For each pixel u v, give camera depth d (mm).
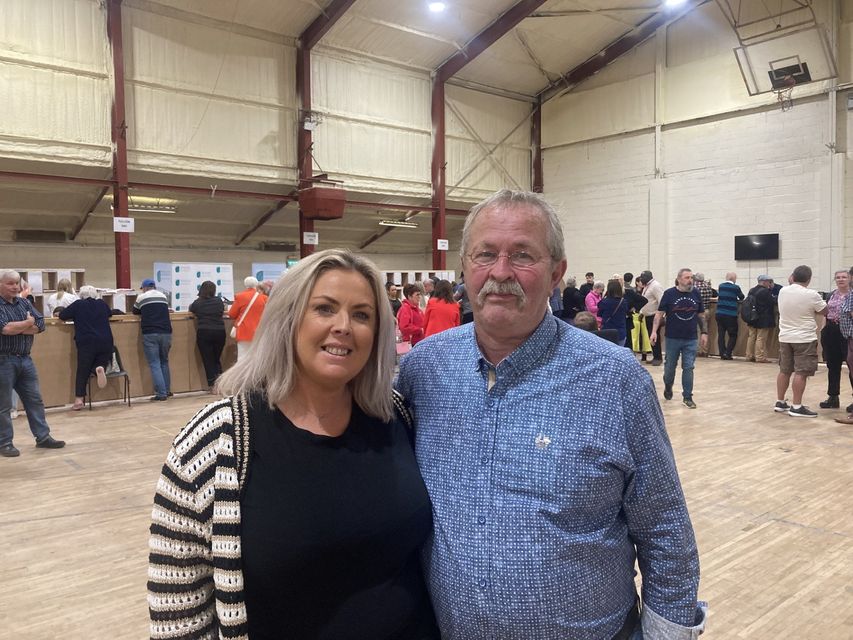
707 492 3861
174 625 1055
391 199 12805
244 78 10742
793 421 5820
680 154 12570
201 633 1071
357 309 1149
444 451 1198
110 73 9391
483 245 1169
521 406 1142
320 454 1119
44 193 10953
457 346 1290
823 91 10656
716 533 3223
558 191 14539
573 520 1091
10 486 4129
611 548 1123
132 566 2943
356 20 11180
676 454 4711
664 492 1119
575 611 1080
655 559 1140
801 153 10992
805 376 5996
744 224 11750
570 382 1133
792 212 11141
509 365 1156
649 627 1145
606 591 1118
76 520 3525
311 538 1055
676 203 12648
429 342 1360
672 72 12578
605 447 1091
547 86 14375
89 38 9203
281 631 1086
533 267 1142
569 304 9742
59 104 9023
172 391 7793
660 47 12633
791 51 10688
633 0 11891
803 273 5957
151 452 4988
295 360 1141
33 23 8758
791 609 2473
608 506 1113
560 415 1116
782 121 11195
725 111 11844
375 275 1192
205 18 10242
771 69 10961
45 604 2590
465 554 1116
